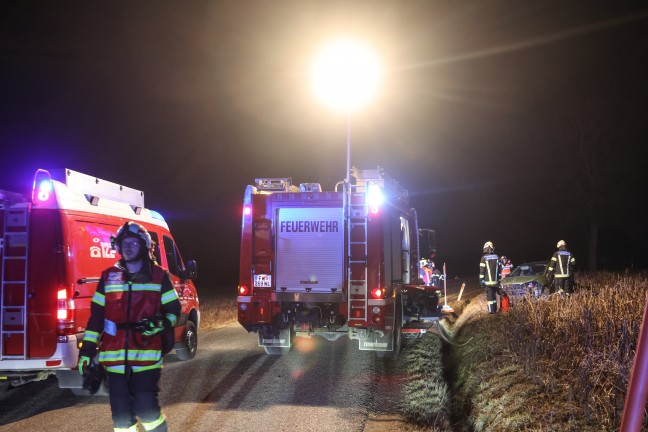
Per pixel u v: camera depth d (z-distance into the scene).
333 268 9.72
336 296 9.66
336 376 8.43
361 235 9.42
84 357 4.34
